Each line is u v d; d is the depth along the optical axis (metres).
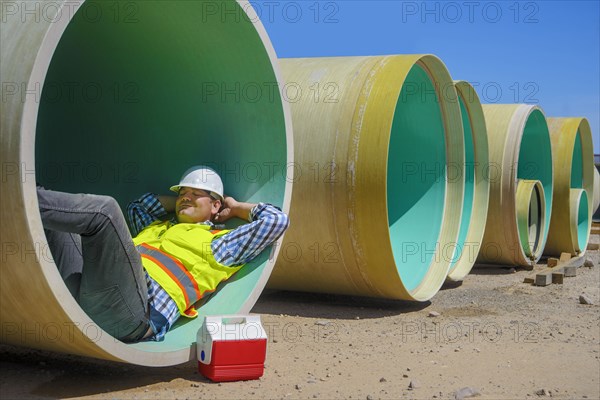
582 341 5.39
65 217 3.65
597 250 13.12
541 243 10.66
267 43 4.72
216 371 4.07
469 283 8.53
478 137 8.74
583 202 12.54
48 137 5.62
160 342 4.22
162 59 5.15
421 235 7.74
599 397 4.01
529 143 11.59
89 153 5.73
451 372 4.46
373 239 6.05
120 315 4.00
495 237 9.62
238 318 4.22
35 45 3.30
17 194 3.23
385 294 6.54
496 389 4.12
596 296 7.58
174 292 4.39
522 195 10.14
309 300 6.95
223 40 4.80
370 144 5.98
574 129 11.48
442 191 7.89
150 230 4.91
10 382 3.92
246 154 5.12
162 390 3.91
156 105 5.41
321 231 6.21
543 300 7.28
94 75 5.37
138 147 5.58
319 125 6.22
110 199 3.80
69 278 4.15
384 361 4.70
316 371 4.41
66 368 4.25
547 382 4.29
